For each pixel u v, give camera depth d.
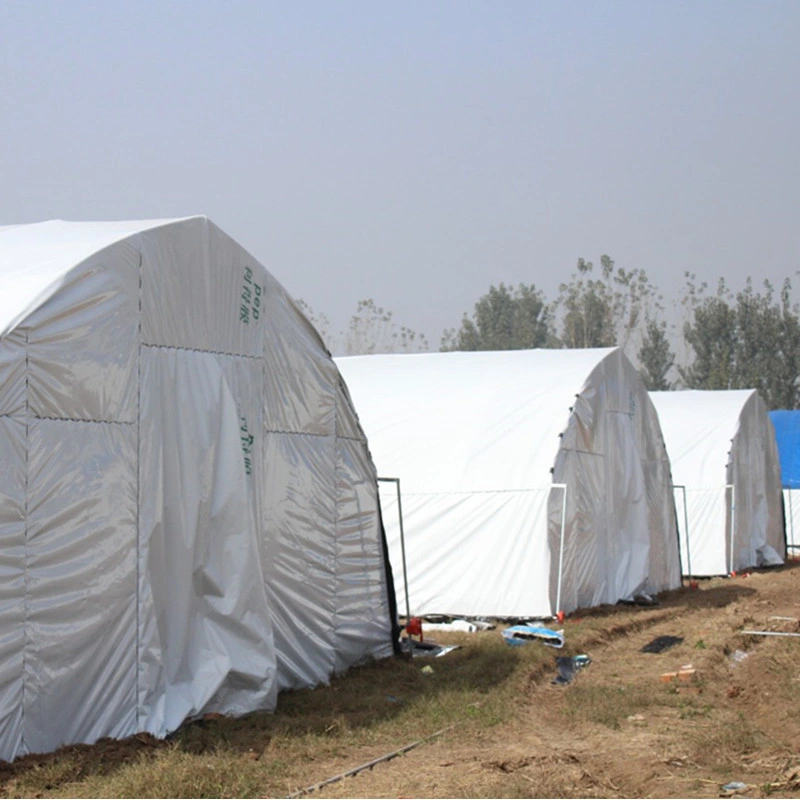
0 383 8.19
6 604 8.15
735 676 12.66
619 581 19.84
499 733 9.56
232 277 11.10
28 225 11.84
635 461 21.08
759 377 69.94
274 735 9.15
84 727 8.71
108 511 9.07
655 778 8.01
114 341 9.31
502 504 17.47
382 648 13.34
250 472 11.15
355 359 23.69
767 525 29.88
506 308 80.38
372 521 13.40
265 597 10.47
